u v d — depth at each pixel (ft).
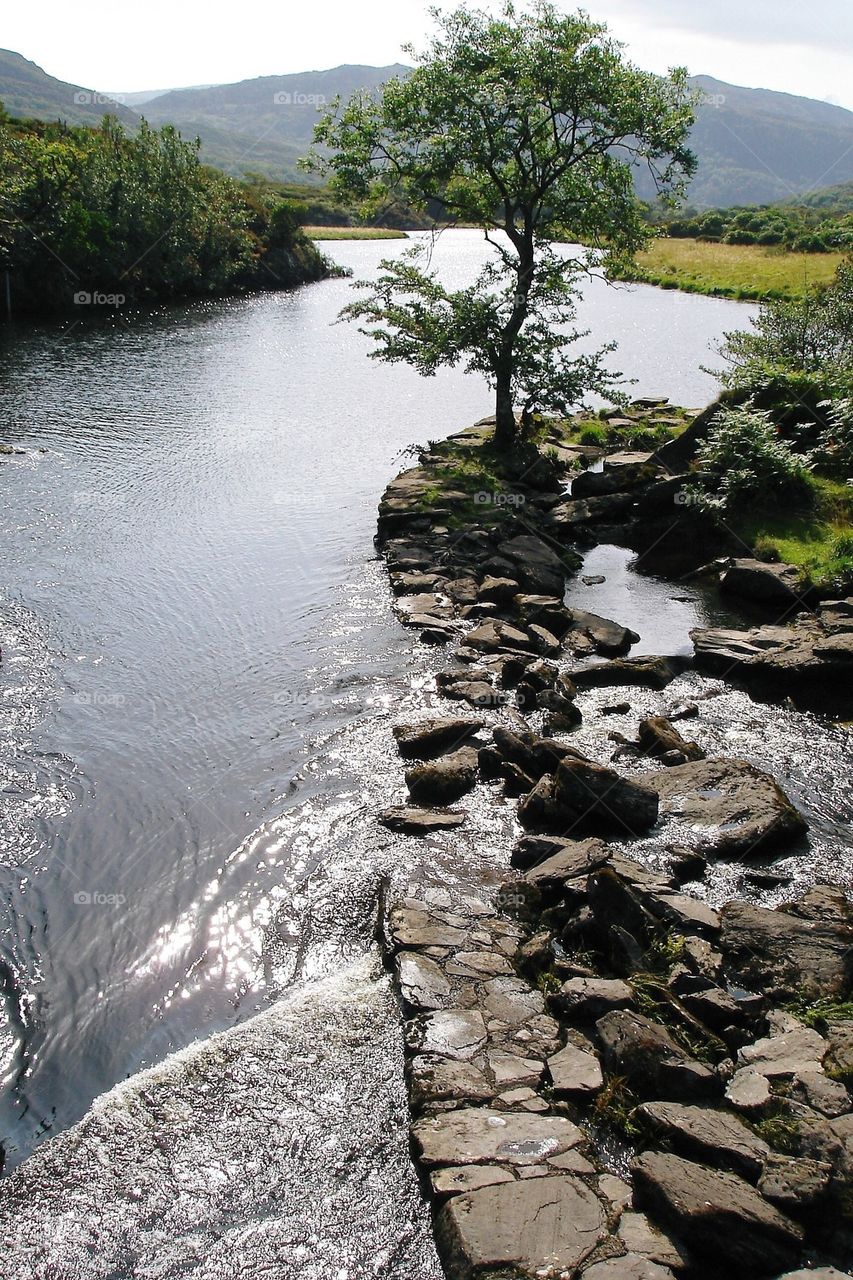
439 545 65.05
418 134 83.20
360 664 49.75
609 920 29.01
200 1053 26.12
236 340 163.22
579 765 35.91
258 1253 20.61
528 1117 22.81
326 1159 22.74
